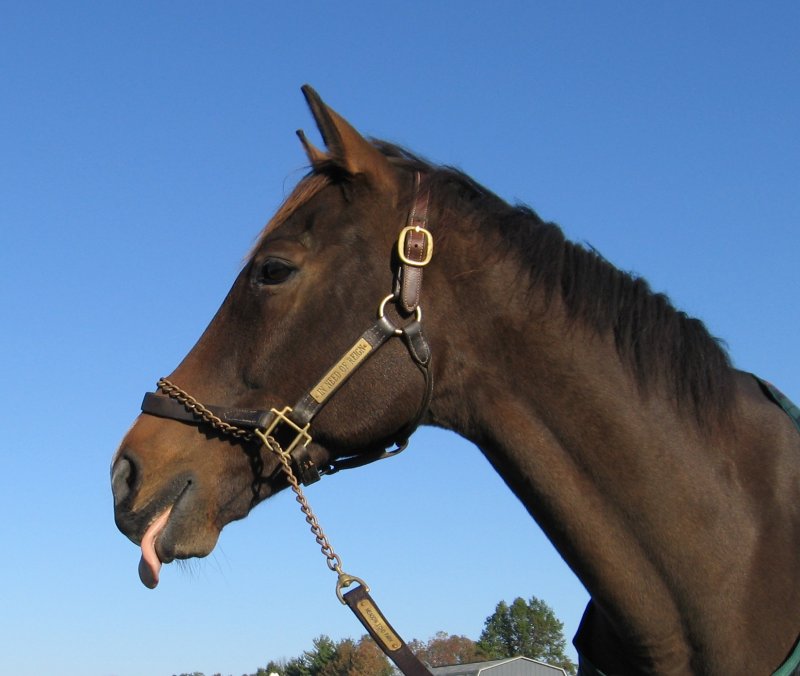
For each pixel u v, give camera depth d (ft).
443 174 11.81
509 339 10.99
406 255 11.11
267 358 11.05
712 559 10.10
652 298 11.25
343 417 10.96
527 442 10.70
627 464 10.40
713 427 10.68
